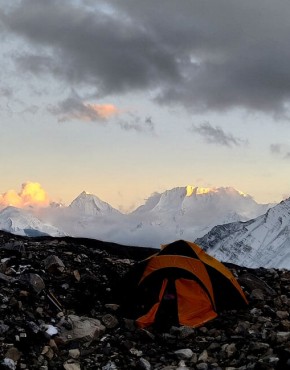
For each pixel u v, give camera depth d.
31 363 12.67
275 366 11.91
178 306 15.20
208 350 13.66
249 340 13.84
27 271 16.70
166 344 14.03
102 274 17.73
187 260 15.73
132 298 15.70
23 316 14.24
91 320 14.57
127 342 13.84
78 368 12.66
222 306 15.74
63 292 16.08
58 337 13.74
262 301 16.58
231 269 19.56
